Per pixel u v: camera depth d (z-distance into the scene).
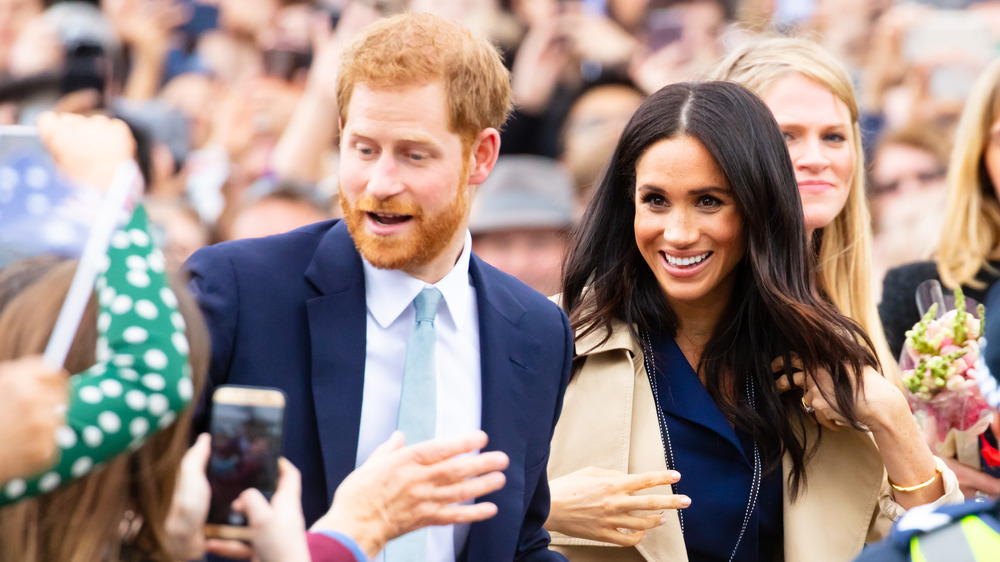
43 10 20.73
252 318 7.73
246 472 6.11
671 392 10.11
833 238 11.89
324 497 7.71
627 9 21.69
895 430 9.68
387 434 7.95
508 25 21.30
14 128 6.64
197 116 20.88
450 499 6.89
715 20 21.73
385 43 7.46
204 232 18.64
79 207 6.33
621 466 9.94
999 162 13.20
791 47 11.91
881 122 21.59
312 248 8.18
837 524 9.82
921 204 19.59
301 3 21.33
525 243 18.98
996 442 11.04
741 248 9.73
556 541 9.90
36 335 5.41
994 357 6.09
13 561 5.35
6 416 4.74
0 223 6.25
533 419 8.46
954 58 21.36
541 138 20.75
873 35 22.22
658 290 10.24
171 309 5.48
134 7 21.34
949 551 5.76
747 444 9.99
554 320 8.86
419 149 7.46
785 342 9.92
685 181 9.39
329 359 7.81
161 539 5.73
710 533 9.81
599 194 10.31
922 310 12.33
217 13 21.61
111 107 19.70
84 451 4.99
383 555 7.77
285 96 20.70
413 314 8.15
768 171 9.46
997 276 13.23
